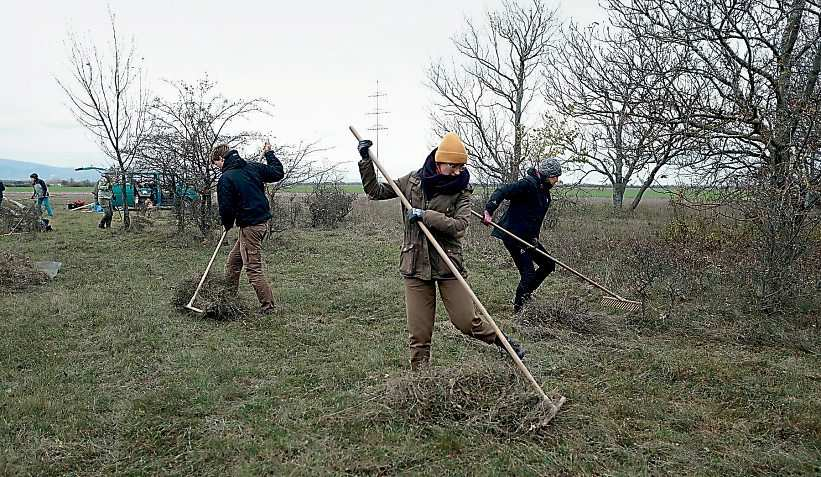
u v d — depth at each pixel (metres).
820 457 3.53
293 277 8.73
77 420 3.86
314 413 4.01
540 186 6.49
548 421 3.74
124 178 14.46
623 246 10.23
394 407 3.94
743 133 8.45
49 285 7.90
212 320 6.21
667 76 9.34
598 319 6.16
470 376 4.05
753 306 6.67
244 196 6.37
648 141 9.20
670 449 3.60
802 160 6.64
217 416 3.97
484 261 10.27
